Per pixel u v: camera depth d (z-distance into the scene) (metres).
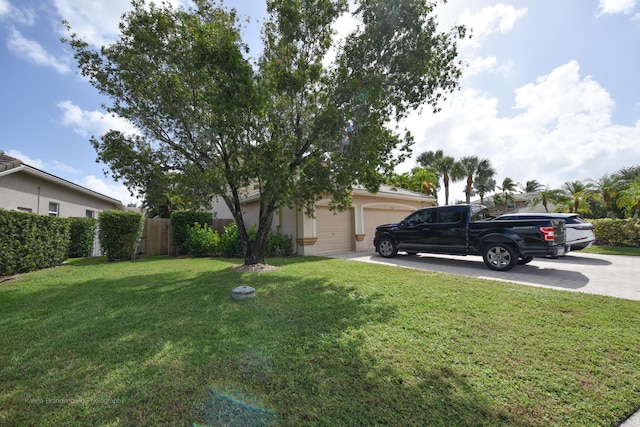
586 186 20.31
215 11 6.99
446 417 2.00
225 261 10.01
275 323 3.68
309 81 6.85
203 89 6.88
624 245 12.23
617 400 2.19
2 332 3.52
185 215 13.02
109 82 6.86
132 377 2.49
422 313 4.00
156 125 7.36
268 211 8.05
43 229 8.62
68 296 5.19
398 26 5.92
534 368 2.60
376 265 8.18
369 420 1.97
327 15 6.82
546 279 6.23
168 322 3.78
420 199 15.88
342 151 6.07
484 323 3.62
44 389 2.35
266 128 6.17
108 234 10.57
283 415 2.03
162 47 6.85
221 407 2.11
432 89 6.64
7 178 10.02
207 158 7.52
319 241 11.89
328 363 2.68
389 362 2.70
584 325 3.55
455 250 8.15
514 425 1.93
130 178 7.24
